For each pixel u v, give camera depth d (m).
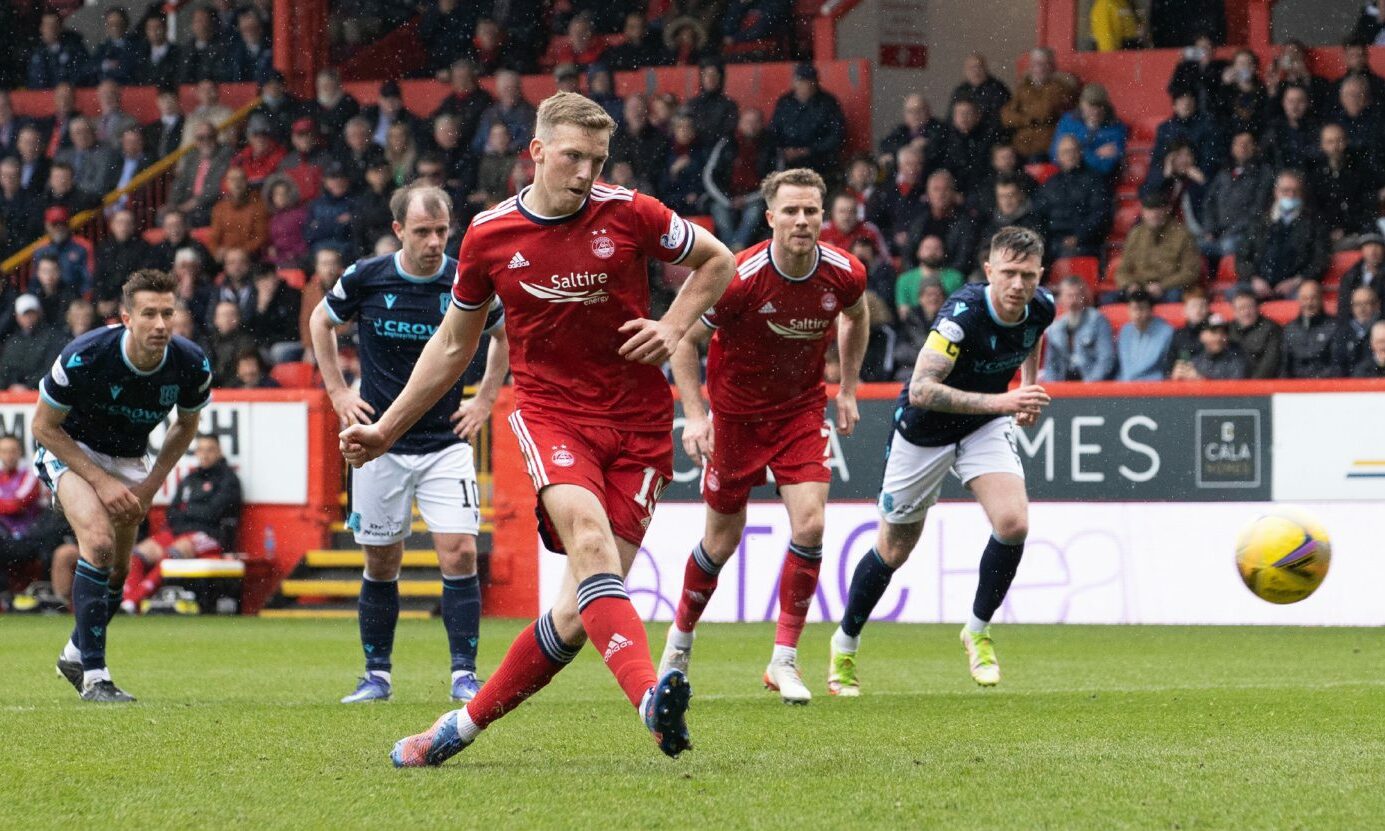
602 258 10.32
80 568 16.05
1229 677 19.05
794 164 37.31
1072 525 28.42
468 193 38.34
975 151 36.31
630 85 41.25
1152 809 9.00
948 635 26.27
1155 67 39.72
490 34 42.78
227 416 32.91
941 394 15.84
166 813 9.04
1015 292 15.96
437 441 16.56
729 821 8.63
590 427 10.59
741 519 16.27
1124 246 34.44
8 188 41.94
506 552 31.41
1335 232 34.41
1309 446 27.53
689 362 15.66
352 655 22.94
